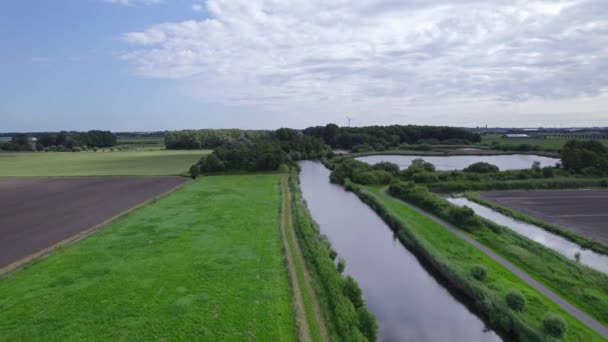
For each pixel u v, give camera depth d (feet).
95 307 52.06
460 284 62.34
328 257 69.97
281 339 45.11
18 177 191.52
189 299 54.70
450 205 112.78
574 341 44.37
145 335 45.57
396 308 58.90
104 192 146.61
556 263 69.97
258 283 60.64
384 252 84.79
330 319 49.34
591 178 169.99
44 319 48.73
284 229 92.22
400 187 148.66
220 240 82.99
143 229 91.40
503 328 51.39
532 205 125.80
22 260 69.67
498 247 81.10
